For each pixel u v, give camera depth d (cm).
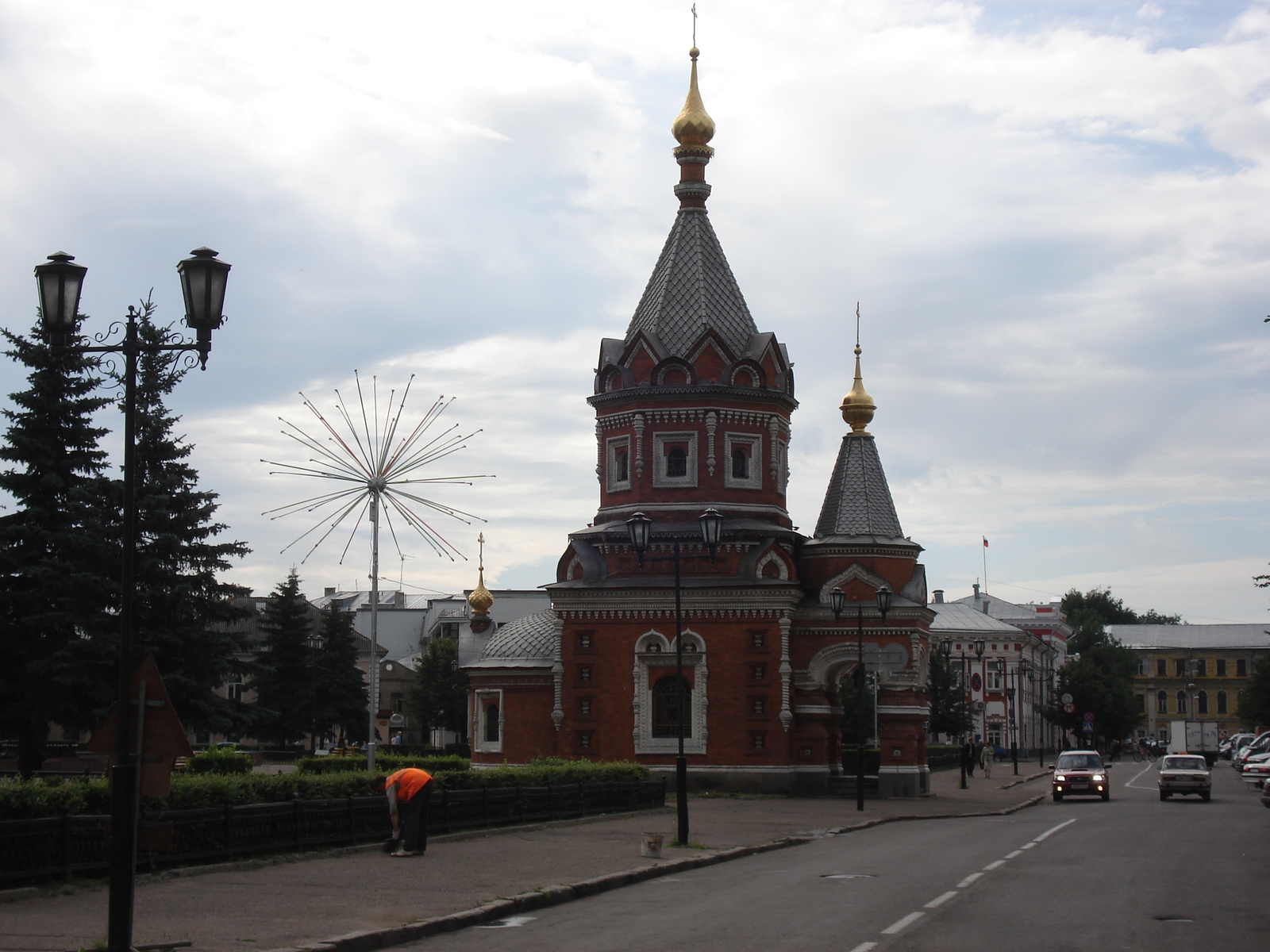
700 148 6238
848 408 6162
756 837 3625
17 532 5409
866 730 9375
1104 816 4862
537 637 6234
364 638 13262
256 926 1877
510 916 2130
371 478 5194
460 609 14338
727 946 1741
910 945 1748
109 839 1653
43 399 5456
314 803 2847
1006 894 2316
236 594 5912
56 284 1828
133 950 1644
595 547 5931
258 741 10056
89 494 5381
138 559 5466
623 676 5769
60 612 5250
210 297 1798
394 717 12825
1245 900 2266
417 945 1817
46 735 5569
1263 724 13088
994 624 14412
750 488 5966
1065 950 1712
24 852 2122
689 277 6097
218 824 2555
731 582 5719
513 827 3628
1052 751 15188
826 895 2316
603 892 2453
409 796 2917
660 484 5925
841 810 4881
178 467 5731
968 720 11069
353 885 2364
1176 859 3003
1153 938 1831
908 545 5884
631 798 4553
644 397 5941
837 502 6034
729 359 5969
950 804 5456
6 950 1631
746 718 5659
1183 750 14100
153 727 1750
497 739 6184
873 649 5709
